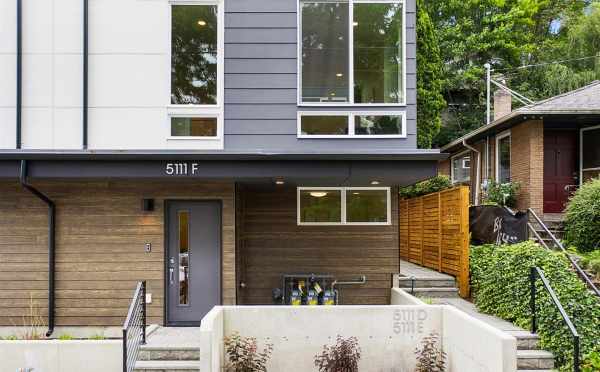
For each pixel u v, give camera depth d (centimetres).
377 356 650
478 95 2464
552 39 2619
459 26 2422
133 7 779
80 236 784
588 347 584
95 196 787
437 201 1044
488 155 1464
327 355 624
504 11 2539
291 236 912
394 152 693
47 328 775
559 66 2266
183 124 779
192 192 789
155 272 784
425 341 652
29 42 774
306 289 876
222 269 784
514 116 1142
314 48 795
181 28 787
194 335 712
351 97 787
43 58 773
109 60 775
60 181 768
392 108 784
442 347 651
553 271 679
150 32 779
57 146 769
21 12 772
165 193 788
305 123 784
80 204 786
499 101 1630
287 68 784
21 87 768
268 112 780
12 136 767
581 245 929
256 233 912
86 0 769
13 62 770
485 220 1002
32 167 691
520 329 669
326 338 647
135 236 786
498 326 687
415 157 698
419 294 902
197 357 648
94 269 782
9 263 781
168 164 698
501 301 739
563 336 600
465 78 2352
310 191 917
